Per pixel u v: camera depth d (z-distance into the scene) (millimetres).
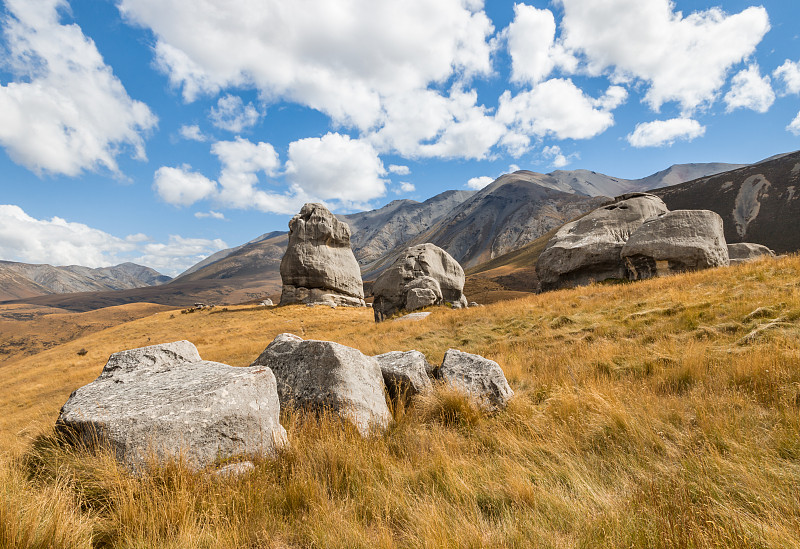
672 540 2496
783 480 3129
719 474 3309
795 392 4777
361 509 3439
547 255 24766
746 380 5621
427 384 6438
